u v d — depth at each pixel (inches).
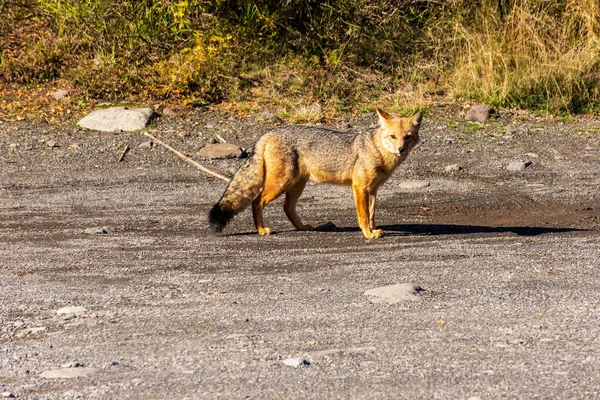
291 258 480.7
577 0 1133.7
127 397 259.3
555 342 306.2
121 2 1095.0
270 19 1092.5
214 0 1087.0
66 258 482.3
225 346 312.7
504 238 532.4
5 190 680.4
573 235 538.9
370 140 544.7
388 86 1067.3
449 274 427.2
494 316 345.1
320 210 641.0
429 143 861.8
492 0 1146.7
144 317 357.7
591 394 249.9
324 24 1129.4
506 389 256.7
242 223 602.5
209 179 727.7
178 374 280.8
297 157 555.5
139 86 1013.2
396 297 377.1
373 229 561.6
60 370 287.3
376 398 252.1
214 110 972.6
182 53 1041.5
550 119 971.3
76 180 716.7
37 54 1057.5
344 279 422.0
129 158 789.9
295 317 351.9
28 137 845.8
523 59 1064.2
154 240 533.6
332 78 1051.3
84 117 911.0
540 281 406.6
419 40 1140.5
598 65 1058.1
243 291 401.1
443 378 268.8
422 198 674.8
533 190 697.0
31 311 371.2
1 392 266.5
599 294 378.6
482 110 962.1
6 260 477.4
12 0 1140.5
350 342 313.9
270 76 1040.8
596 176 743.7
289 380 270.5
